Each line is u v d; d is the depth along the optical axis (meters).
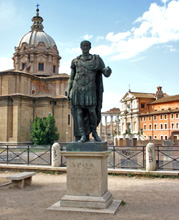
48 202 9.30
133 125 82.44
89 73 8.41
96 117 8.74
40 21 69.88
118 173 14.95
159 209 8.22
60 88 60.50
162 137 67.56
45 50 63.66
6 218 7.44
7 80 53.75
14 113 51.03
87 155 7.81
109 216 7.29
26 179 12.91
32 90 59.31
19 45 65.94
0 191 11.51
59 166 16.80
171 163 16.09
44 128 50.56
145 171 14.43
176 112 62.84
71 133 57.66
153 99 81.56
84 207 7.77
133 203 8.99
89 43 8.53
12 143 50.19
